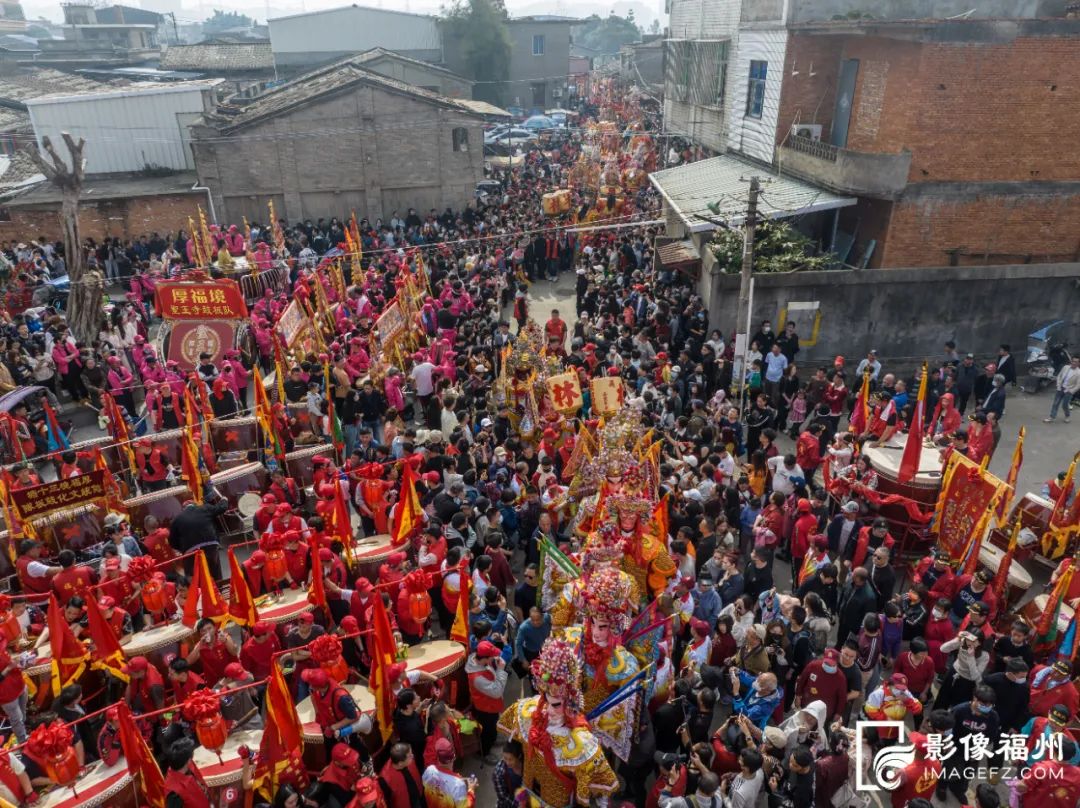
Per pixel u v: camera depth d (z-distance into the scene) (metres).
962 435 14.09
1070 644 9.90
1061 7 21.69
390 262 28.64
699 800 7.55
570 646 7.40
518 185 41.47
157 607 10.76
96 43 83.31
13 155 39.53
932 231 22.19
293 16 62.88
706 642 9.72
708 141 32.31
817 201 22.55
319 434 16.62
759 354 19.23
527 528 13.23
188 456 13.99
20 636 10.61
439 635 11.89
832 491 13.83
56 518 12.77
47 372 20.45
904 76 21.22
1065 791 7.82
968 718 8.95
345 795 7.92
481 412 16.67
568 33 71.19
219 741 8.52
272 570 11.16
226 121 37.47
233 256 31.11
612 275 27.61
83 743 9.41
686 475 13.00
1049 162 21.66
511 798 7.93
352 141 37.56
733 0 29.30
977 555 11.23
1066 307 21.67
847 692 9.23
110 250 32.78
